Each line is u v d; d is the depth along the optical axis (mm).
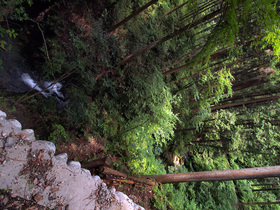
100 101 5656
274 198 12172
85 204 2395
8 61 3938
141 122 5988
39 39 4324
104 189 2646
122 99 6176
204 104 7242
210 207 8758
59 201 2156
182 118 8375
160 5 7867
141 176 5062
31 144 2080
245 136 9383
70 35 4605
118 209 2734
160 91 6504
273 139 8836
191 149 11281
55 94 4574
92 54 5090
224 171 4258
